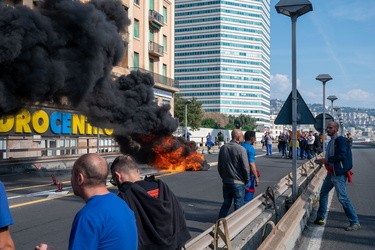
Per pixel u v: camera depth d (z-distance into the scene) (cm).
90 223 182
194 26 13725
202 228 620
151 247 248
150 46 3381
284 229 461
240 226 412
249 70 13962
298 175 914
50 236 570
